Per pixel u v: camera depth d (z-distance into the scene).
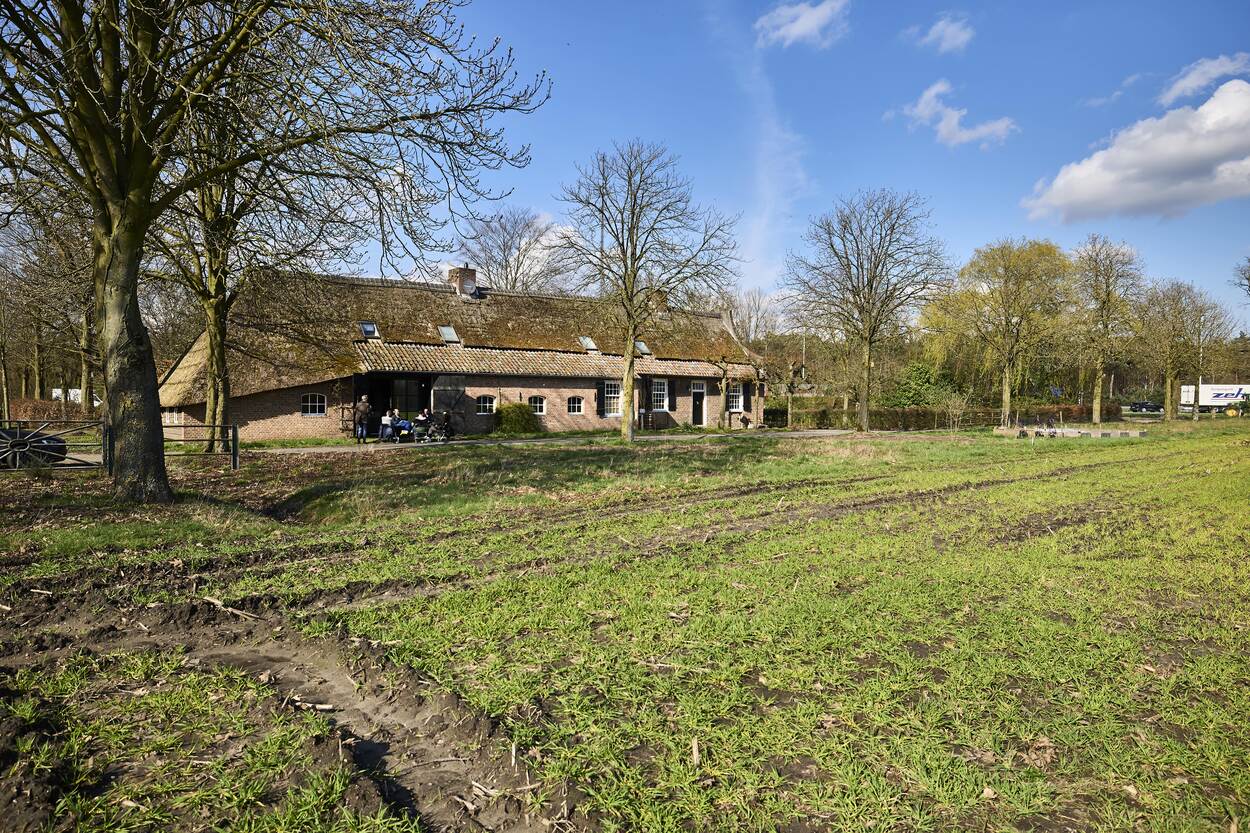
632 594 6.32
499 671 4.69
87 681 4.61
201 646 5.30
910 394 47.25
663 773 3.48
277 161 11.43
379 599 6.40
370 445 24.98
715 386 41.22
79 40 9.80
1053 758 3.68
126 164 10.65
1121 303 43.53
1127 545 8.56
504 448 23.03
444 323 33.41
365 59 10.08
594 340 37.53
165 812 3.19
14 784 3.29
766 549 8.16
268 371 26.86
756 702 4.25
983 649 5.06
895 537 8.89
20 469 13.42
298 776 3.46
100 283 10.80
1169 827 3.12
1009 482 14.80
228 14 11.39
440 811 3.24
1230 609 6.08
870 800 3.27
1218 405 67.19
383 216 11.89
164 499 10.82
